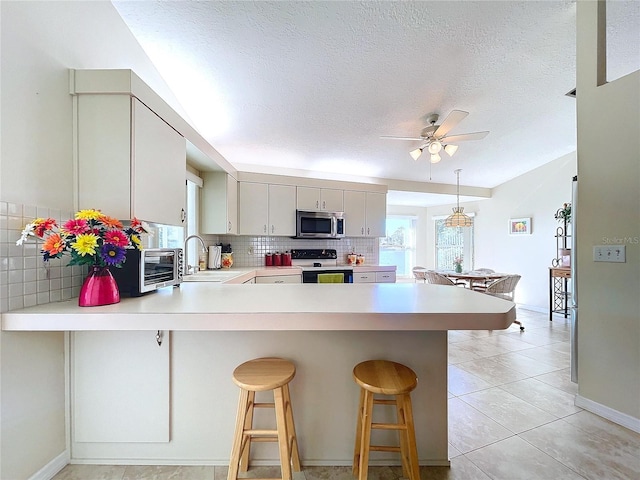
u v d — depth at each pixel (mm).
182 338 1576
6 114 1235
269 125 3346
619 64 2547
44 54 1398
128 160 1575
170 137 2012
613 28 2168
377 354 1608
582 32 2064
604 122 1973
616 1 1985
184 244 2949
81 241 1226
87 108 1565
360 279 4387
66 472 1513
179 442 1591
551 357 3094
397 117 3271
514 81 2775
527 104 3176
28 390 1352
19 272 1284
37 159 1369
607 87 1951
